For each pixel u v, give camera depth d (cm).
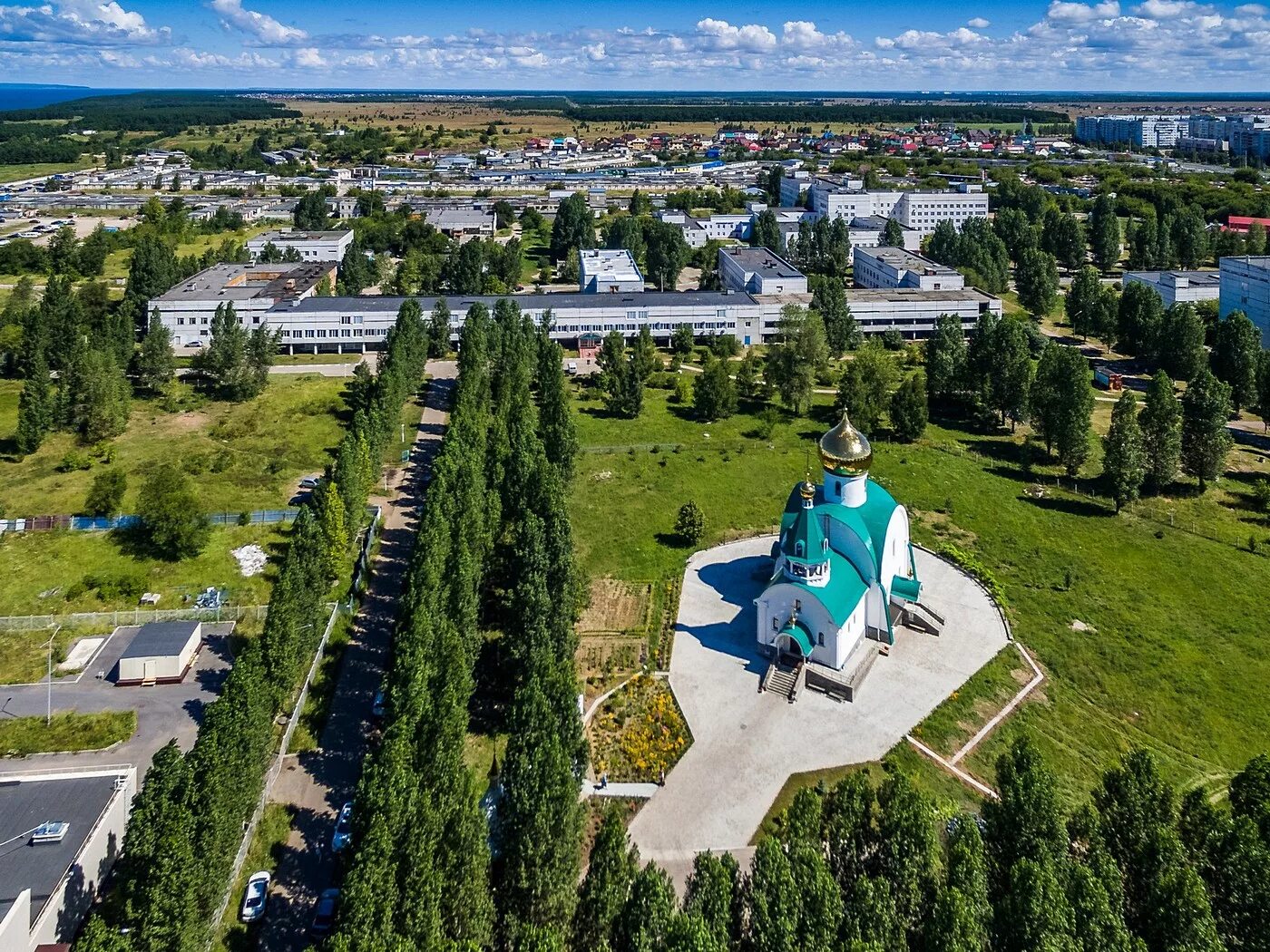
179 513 11225
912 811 5631
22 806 6694
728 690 8850
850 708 8581
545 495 10888
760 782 7650
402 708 6956
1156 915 5206
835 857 5716
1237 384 16950
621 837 5497
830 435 9750
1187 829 5841
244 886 6538
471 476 11006
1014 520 12719
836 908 5078
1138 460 12812
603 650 9556
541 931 4906
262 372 17912
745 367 18425
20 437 14238
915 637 9794
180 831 5625
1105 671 9319
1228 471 14250
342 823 6975
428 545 9119
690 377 19538
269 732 7225
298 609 8700
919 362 19962
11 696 8812
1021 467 14662
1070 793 7656
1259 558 11581
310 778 7681
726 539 12169
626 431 16438
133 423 16150
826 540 9231
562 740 6750
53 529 11962
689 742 8131
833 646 8900
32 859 6159
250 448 15038
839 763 7869
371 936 4975
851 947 4778
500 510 10969
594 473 14512
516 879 5697
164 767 5897
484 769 7775
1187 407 13712
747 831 7125
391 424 15288
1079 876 5172
